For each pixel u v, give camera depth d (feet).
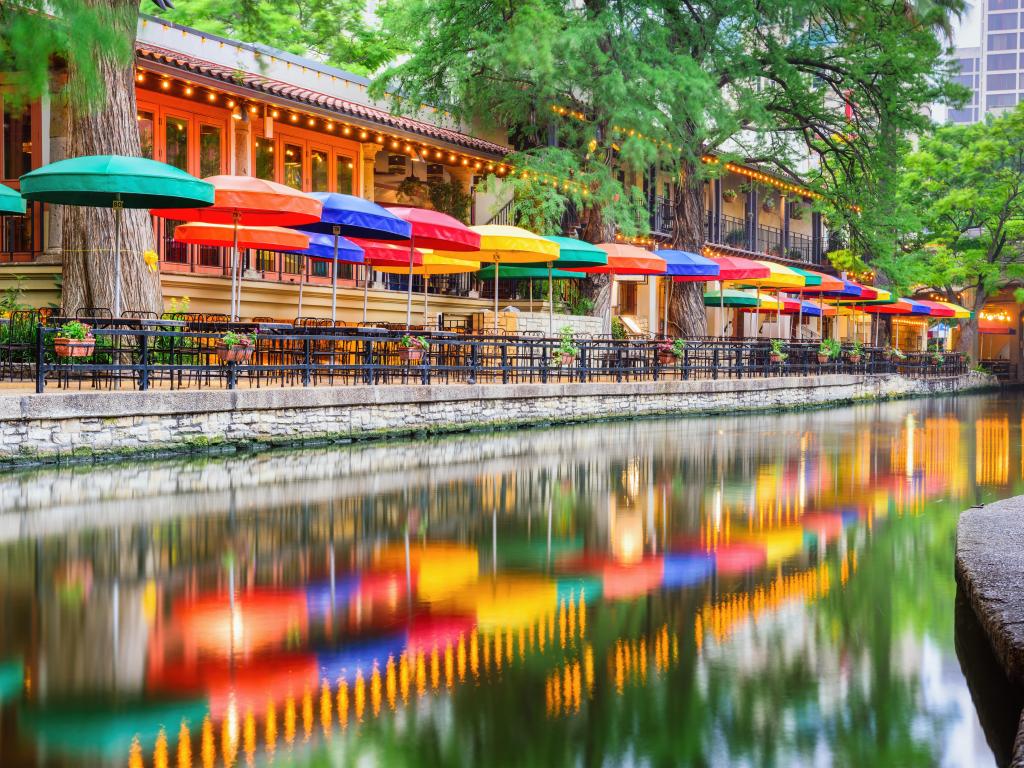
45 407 36.29
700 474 39.34
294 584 20.79
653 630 17.79
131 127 51.42
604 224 89.20
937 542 26.09
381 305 80.79
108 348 43.65
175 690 14.53
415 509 30.01
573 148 92.38
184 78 62.64
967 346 169.37
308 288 74.18
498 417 57.47
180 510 28.86
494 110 89.45
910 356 138.62
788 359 97.50
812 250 173.47
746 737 13.10
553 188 81.35
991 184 159.53
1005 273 168.76
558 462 42.34
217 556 23.25
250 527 26.76
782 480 38.04
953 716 13.84
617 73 78.64
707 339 90.99
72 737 12.82
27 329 50.83
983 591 17.65
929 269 154.30
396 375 55.11
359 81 82.89
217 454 41.47
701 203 101.81
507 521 28.37
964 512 25.11
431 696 14.38
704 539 26.18
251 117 71.26
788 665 15.93
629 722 13.52
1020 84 469.57
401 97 84.23
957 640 17.25
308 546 24.56
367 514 28.94
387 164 89.97
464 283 90.79
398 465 39.93
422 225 53.47
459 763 12.16
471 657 16.20
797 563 23.41
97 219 51.13
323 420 46.78
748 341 94.63
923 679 15.31
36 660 15.81
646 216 82.33
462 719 13.57
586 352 76.13
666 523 28.48
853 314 155.84
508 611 18.92
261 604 19.19
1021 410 93.66
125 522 27.09
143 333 40.37
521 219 83.71
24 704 13.97
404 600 19.60
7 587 20.29
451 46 85.05
